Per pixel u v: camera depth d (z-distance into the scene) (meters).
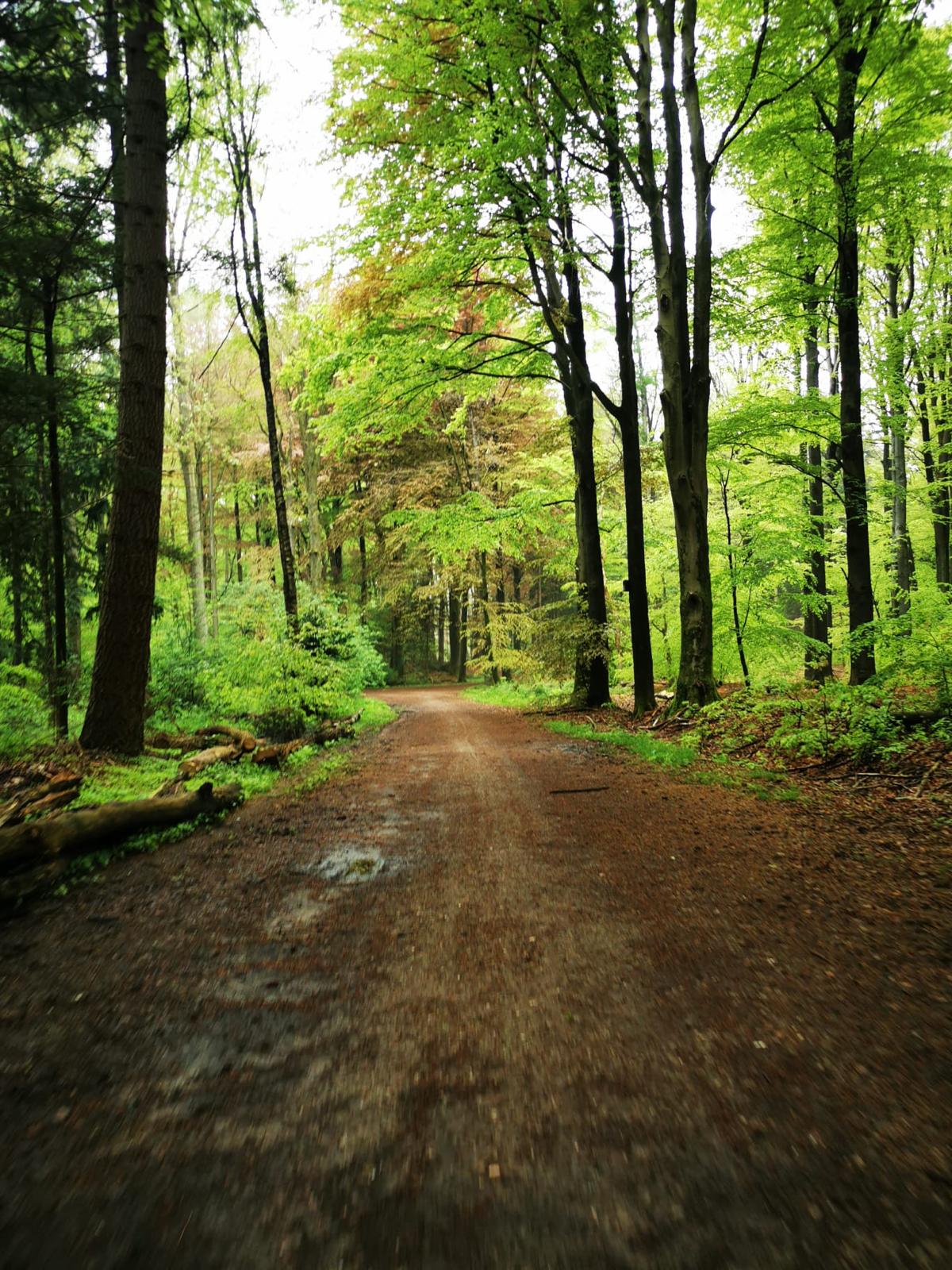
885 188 10.98
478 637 32.94
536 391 28.86
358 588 40.34
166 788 6.82
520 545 19.81
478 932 3.93
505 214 12.42
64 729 9.96
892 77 10.48
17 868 4.52
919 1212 1.79
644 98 12.07
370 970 3.47
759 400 13.62
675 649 22.22
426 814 7.00
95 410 12.61
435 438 30.78
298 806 7.49
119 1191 1.94
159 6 7.11
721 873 4.75
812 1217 1.78
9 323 11.23
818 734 8.62
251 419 26.61
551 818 6.58
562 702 18.28
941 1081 2.37
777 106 11.09
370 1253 1.70
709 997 3.06
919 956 3.33
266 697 12.44
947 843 5.14
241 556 33.62
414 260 13.13
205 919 4.20
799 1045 2.64
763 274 12.92
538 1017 2.95
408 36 11.93
